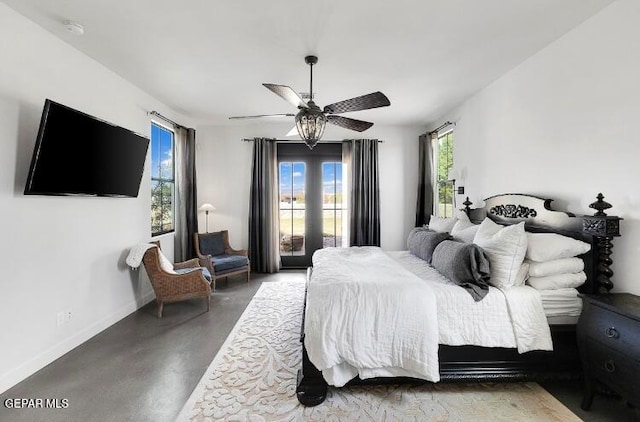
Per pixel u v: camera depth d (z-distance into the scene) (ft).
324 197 18.48
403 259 10.62
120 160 10.27
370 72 10.41
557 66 8.34
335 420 5.92
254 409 6.20
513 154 10.21
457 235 10.27
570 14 7.19
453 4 6.79
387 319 6.45
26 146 7.48
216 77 10.93
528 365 6.85
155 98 13.24
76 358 8.18
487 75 10.69
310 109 8.80
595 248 6.93
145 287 12.48
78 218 9.04
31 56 7.57
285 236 18.60
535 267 7.11
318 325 6.38
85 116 8.56
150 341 9.16
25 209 7.43
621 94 6.66
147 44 8.63
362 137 18.12
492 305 6.78
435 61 9.61
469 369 6.77
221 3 6.79
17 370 7.14
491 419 5.96
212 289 14.10
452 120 14.60
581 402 6.45
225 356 8.25
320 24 7.60
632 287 6.55
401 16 7.24
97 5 6.89
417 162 18.13
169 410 6.16
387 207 18.22
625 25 6.54
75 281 8.91
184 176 15.56
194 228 16.12
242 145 18.11
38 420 5.86
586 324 6.17
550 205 8.55
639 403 5.08
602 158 7.12
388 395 6.69
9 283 7.05
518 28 7.76
